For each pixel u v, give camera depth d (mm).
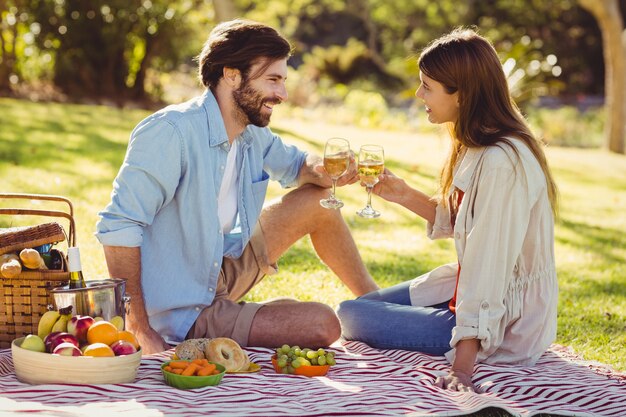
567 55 26531
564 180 11789
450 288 3457
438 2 26375
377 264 5684
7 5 13898
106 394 2588
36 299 3133
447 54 3135
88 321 2812
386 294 3584
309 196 3674
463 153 3279
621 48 15844
